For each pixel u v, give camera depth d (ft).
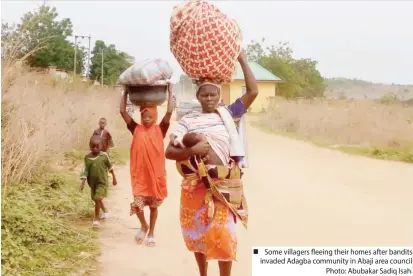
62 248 20.31
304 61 248.73
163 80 22.18
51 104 37.81
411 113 75.25
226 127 14.92
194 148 14.38
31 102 31.78
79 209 26.61
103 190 24.35
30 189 27.25
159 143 22.24
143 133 22.15
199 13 14.79
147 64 21.97
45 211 24.26
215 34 14.70
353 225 25.72
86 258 19.72
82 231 23.12
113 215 26.89
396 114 73.67
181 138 14.78
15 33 29.27
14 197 23.84
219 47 14.76
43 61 159.94
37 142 30.37
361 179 39.63
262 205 30.04
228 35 14.87
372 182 38.32
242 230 24.79
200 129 14.82
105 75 239.71
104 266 19.21
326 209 29.19
